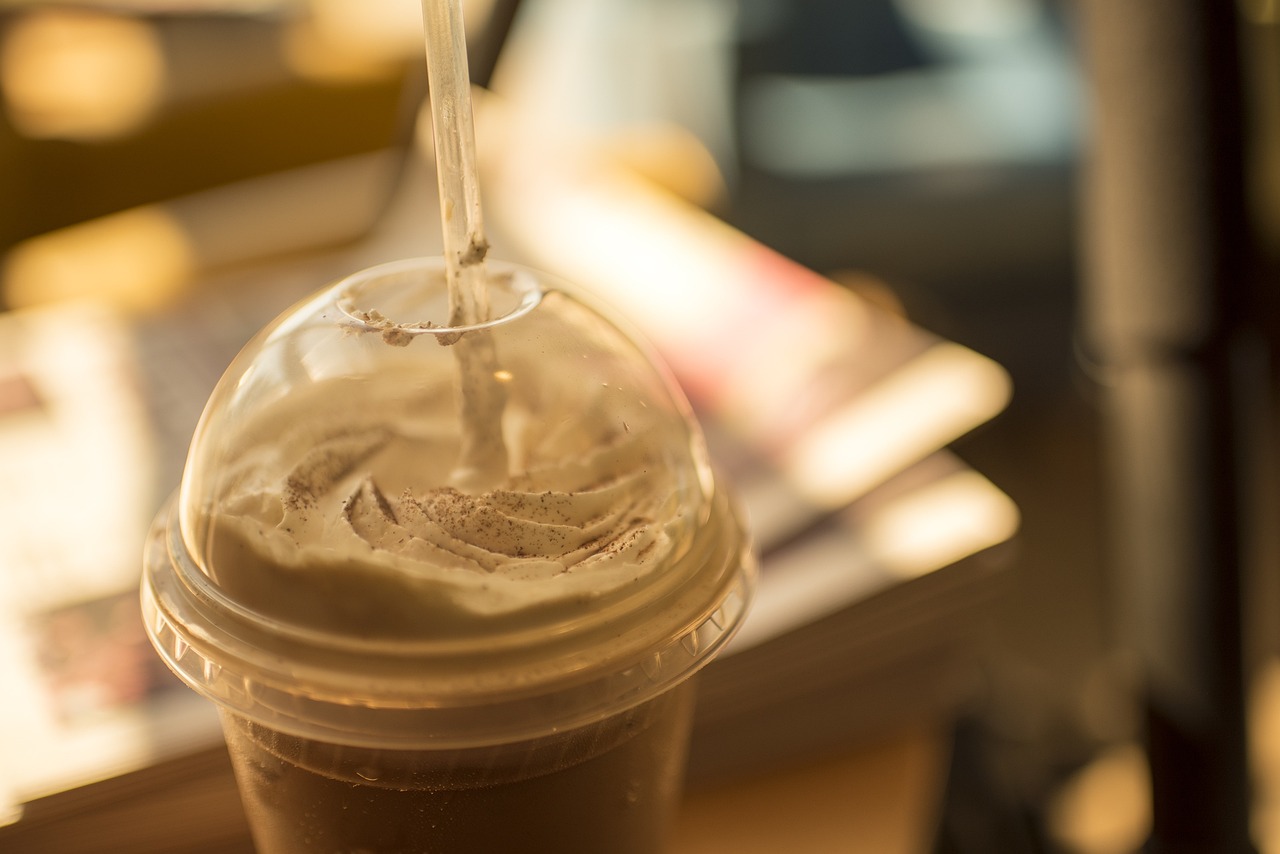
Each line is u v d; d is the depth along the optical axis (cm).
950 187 163
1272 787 80
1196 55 38
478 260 34
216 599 33
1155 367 40
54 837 40
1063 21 171
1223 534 41
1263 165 42
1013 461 149
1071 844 60
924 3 175
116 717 42
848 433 51
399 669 32
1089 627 126
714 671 44
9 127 110
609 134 128
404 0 138
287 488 34
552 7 144
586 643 33
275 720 33
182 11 134
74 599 46
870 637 45
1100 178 40
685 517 35
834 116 172
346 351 35
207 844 42
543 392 34
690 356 59
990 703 63
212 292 71
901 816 44
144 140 112
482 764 33
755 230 162
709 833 44
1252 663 42
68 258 95
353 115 117
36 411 57
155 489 51
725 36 176
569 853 34
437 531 33
